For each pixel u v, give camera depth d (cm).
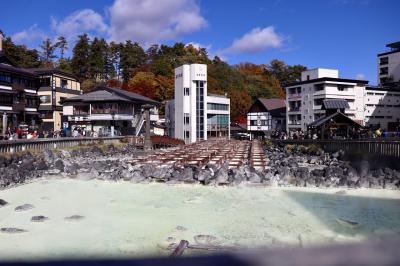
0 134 4278
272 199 2116
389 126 7188
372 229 1526
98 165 3209
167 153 4412
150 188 2447
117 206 1944
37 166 3028
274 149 5284
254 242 1341
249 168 2811
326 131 4638
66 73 7069
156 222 1627
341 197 2177
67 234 1441
